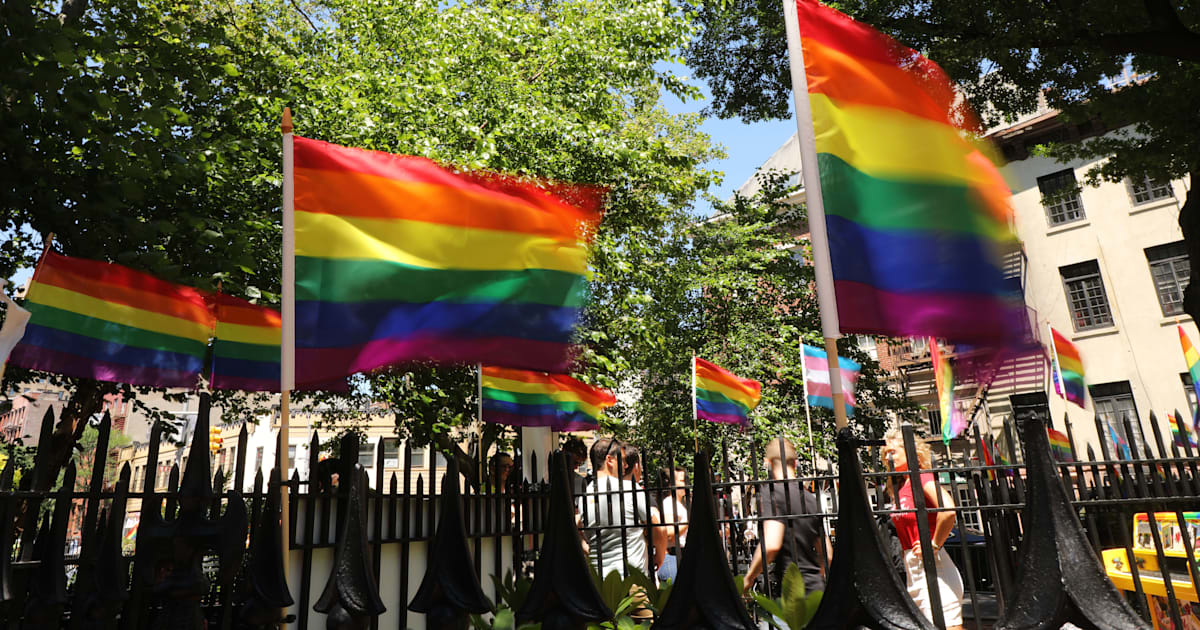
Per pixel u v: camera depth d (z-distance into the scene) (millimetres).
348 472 1920
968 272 3545
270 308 9523
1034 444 1580
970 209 3682
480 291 3746
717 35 15961
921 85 3830
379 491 3645
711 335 23172
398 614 3758
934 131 3754
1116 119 12664
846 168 3484
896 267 3434
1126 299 25281
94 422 11852
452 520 1889
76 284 7480
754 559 5012
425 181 3807
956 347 3451
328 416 16172
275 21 15414
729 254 24188
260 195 10898
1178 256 24844
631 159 14781
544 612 1756
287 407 3273
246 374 8578
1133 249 25484
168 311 7992
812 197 3375
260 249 10656
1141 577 5562
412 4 14617
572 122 14531
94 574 2365
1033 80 12922
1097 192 26156
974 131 3887
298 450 38875
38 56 6965
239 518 2076
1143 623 1414
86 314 7488
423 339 3617
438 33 14633
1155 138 12555
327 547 3412
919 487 2549
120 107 7039
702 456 1721
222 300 8633
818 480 4609
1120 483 4664
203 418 2141
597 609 1732
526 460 12875
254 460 37781
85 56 7406
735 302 23734
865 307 3264
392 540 3721
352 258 3596
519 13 16031
